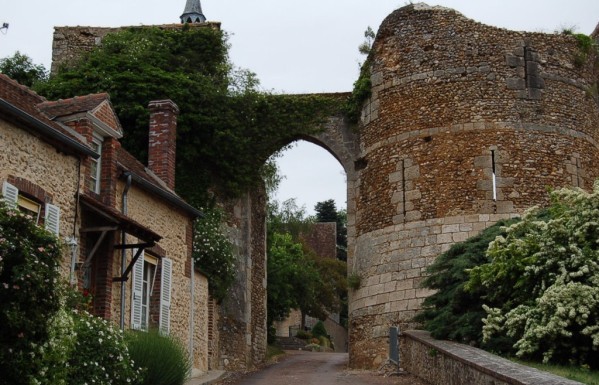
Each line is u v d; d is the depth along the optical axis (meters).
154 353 11.44
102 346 10.11
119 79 20.94
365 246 21.48
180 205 15.93
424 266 19.88
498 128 20.48
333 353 32.72
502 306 14.12
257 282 24.02
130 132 20.42
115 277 12.98
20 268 7.57
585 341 12.41
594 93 22.17
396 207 20.83
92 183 13.17
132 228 12.26
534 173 20.28
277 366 23.09
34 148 10.85
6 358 7.70
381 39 22.31
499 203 19.94
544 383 8.48
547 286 13.32
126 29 23.77
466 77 20.89
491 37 21.17
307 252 44.12
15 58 24.02
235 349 21.22
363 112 22.62
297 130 23.22
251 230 23.33
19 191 10.39
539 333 12.27
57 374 8.80
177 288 15.77
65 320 8.88
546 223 13.70
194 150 21.41
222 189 22.28
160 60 22.17
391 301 20.17
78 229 11.91
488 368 10.21
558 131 20.83
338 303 44.28
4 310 7.47
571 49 21.77
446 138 20.61
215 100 21.94
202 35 23.00
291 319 46.34
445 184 20.30
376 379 16.84
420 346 15.95
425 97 21.09
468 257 15.91
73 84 20.95
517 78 20.91
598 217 13.31
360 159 22.44
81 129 12.89
